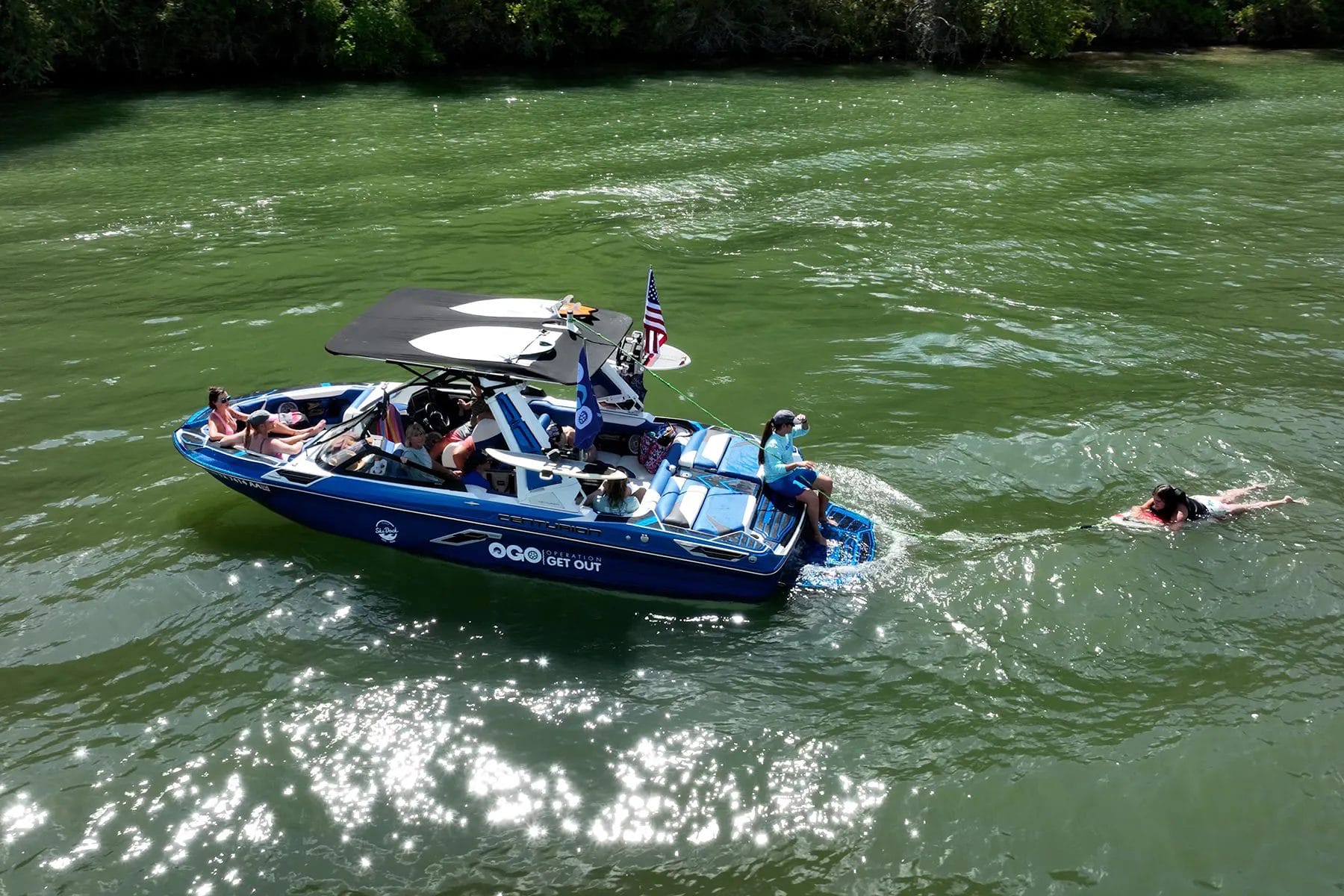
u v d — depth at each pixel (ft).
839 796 22.68
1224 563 29.48
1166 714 24.62
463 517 28.66
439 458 29.37
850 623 27.61
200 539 30.89
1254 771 23.02
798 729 24.40
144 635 27.20
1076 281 52.42
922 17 108.17
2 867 20.95
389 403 30.55
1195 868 20.95
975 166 71.97
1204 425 37.24
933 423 37.78
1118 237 58.85
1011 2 106.73
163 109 84.69
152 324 46.11
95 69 94.79
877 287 51.24
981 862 21.18
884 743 24.00
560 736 24.21
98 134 77.00
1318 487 33.35
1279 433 36.76
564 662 26.43
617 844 21.68
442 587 29.09
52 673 25.93
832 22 110.63
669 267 53.62
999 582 28.84
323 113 84.48
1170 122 84.53
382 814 22.33
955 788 22.81
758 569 27.40
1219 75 103.55
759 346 44.47
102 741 23.91
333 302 48.52
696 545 27.48
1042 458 35.27
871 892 20.61
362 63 97.76
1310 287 51.49
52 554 30.22
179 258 53.88
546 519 28.09
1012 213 62.64
